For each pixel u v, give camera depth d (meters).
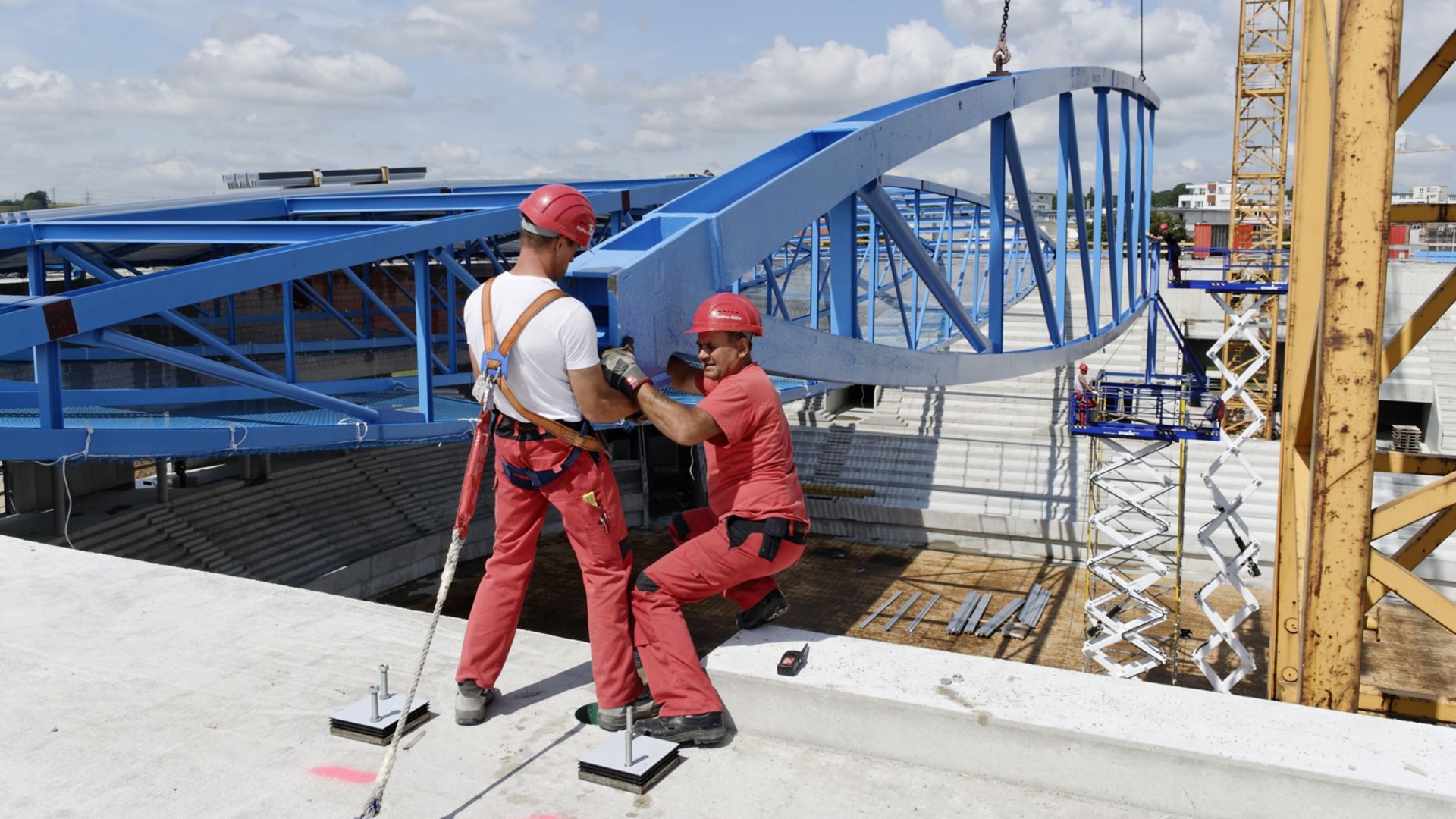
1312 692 5.82
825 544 36.34
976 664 3.83
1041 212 57.66
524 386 3.52
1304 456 8.59
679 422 3.49
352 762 3.60
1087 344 19.28
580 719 3.91
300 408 17.70
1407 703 9.01
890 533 36.59
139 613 5.01
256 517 28.14
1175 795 3.20
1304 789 3.05
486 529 33.22
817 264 21.05
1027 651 26.55
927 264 13.05
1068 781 3.32
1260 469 36.53
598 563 3.73
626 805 3.30
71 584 5.42
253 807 3.32
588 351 3.48
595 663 3.78
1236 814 3.13
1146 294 29.84
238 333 32.97
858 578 32.59
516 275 3.57
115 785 3.46
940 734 3.46
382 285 38.62
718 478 3.77
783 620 28.70
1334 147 5.50
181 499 26.73
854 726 3.58
